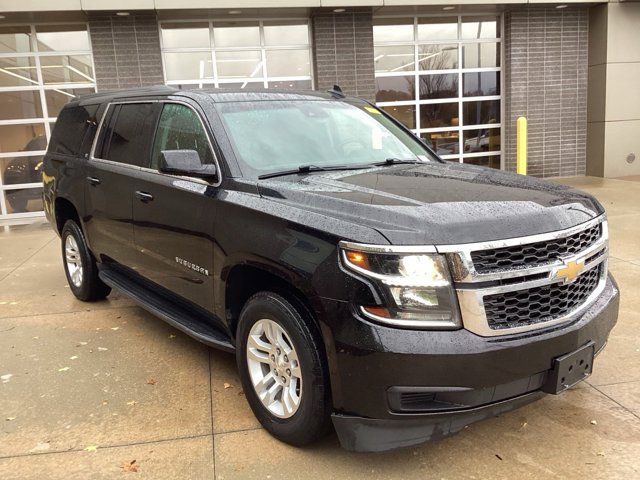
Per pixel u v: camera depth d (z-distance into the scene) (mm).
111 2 10727
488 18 13398
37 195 12016
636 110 13508
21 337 4996
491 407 2738
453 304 2658
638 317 4980
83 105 5781
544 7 13148
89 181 5195
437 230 2684
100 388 4000
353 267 2709
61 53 11609
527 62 13320
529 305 2814
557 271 2857
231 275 3494
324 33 12148
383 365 2607
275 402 3262
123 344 4766
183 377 4133
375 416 2691
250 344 3338
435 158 4582
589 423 3387
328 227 2867
